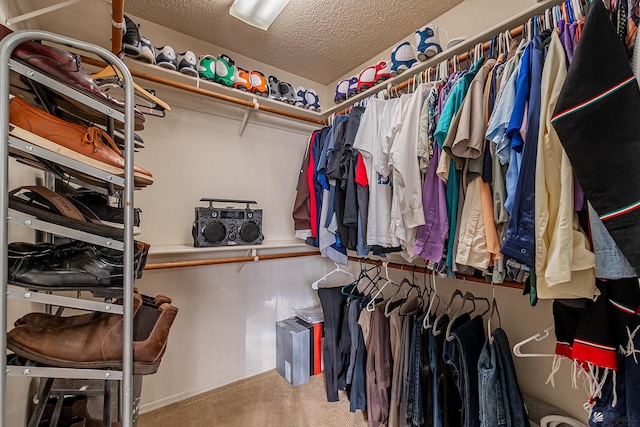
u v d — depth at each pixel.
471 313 1.49
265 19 1.53
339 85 1.93
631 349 0.75
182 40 1.79
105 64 1.31
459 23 1.57
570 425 1.10
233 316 1.95
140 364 0.68
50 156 0.56
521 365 1.31
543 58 0.84
